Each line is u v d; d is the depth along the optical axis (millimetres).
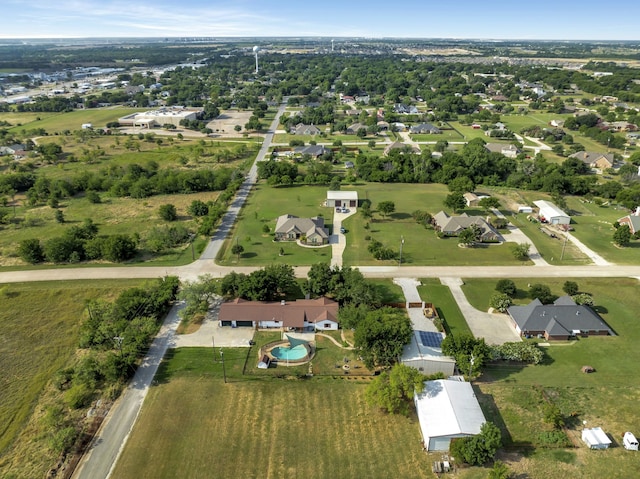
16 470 57000
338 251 116438
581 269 106625
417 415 64938
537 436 61406
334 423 64125
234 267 108375
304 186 170750
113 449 60031
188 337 83188
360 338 72688
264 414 65688
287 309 86938
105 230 130250
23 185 167250
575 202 153000
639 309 90750
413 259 112000
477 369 70875
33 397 69438
